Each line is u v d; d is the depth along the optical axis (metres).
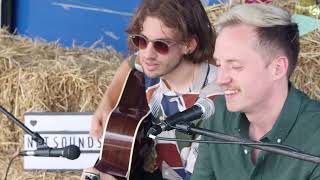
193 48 2.34
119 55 3.61
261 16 1.64
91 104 3.10
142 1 2.33
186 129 1.64
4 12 4.24
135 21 2.35
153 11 2.28
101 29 4.23
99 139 2.76
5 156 3.24
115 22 4.20
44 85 3.10
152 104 2.50
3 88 3.17
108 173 2.49
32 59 3.29
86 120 3.01
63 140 3.01
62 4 4.24
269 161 1.74
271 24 1.63
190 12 2.30
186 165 2.41
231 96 1.69
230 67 1.66
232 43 1.64
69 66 3.16
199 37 2.33
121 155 2.50
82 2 4.21
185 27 2.28
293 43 1.67
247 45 1.63
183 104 2.40
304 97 1.78
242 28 1.65
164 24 2.27
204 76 2.38
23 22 4.29
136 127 2.49
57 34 4.27
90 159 3.04
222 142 1.58
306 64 2.92
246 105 1.68
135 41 2.37
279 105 1.72
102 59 3.42
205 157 1.95
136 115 2.56
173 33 2.29
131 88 2.62
